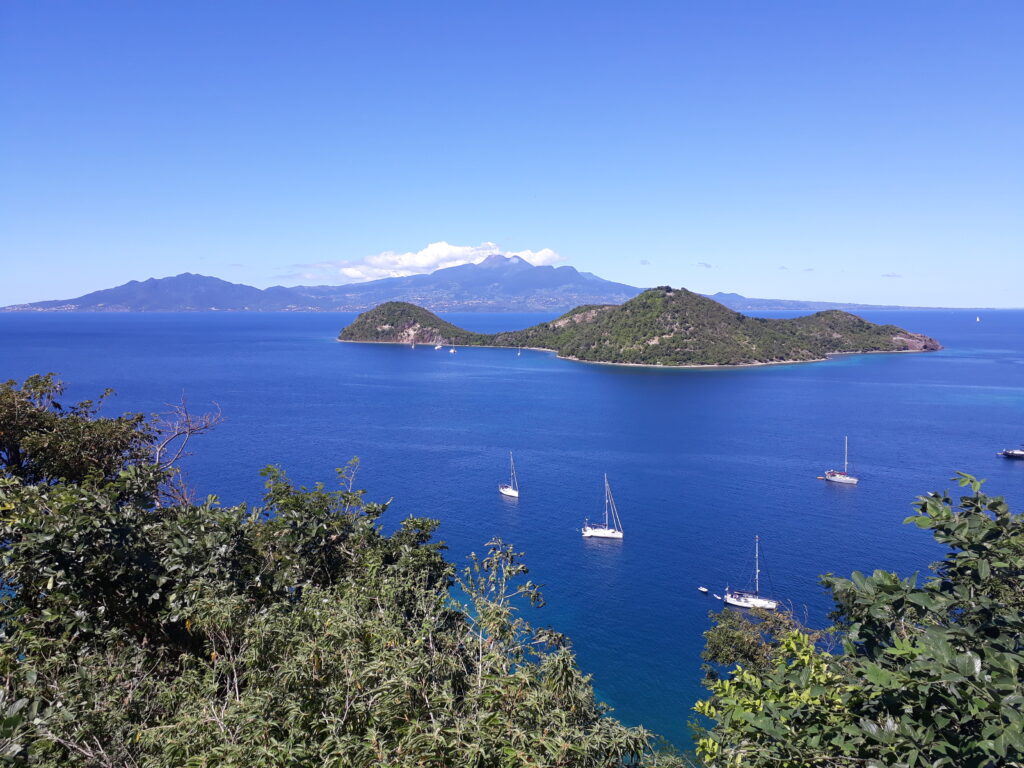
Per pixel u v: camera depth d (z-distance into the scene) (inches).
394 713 289.7
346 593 443.5
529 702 284.8
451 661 343.6
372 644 342.6
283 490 626.2
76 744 307.7
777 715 248.1
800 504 2778.1
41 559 428.5
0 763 277.6
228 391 6279.5
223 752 263.7
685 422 4854.8
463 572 545.6
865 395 6190.9
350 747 258.8
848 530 2443.4
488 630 386.0
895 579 236.2
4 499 462.3
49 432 719.7
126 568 466.9
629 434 4392.2
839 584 256.1
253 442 3956.7
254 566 557.0
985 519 247.8
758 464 3531.0
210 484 2869.1
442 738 256.4
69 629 399.5
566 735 271.0
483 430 4515.3
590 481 3179.1
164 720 346.3
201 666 403.5
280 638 374.0
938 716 194.7
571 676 321.4
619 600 1894.7
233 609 417.1
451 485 3080.7
